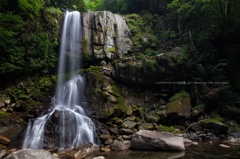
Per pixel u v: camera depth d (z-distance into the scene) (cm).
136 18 1777
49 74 1412
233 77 1433
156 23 1812
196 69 1397
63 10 1891
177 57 1353
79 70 1393
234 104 1302
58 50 1474
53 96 1295
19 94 1196
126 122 1100
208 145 909
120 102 1214
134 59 1364
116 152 818
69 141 888
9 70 1184
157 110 1261
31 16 1391
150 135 884
